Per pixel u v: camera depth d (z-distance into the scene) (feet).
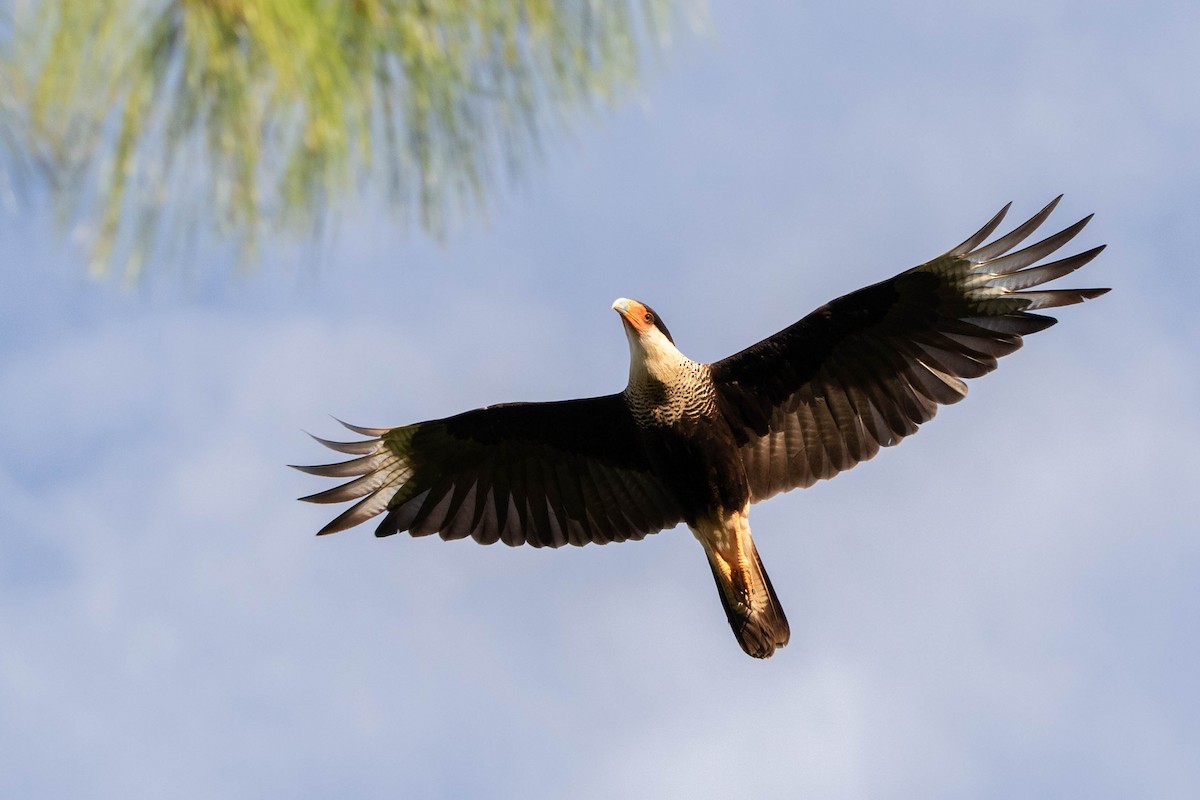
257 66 15.17
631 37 17.58
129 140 14.25
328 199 15.88
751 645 39.34
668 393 39.47
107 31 14.03
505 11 16.89
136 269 14.44
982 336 38.40
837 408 40.14
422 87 16.60
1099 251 36.86
